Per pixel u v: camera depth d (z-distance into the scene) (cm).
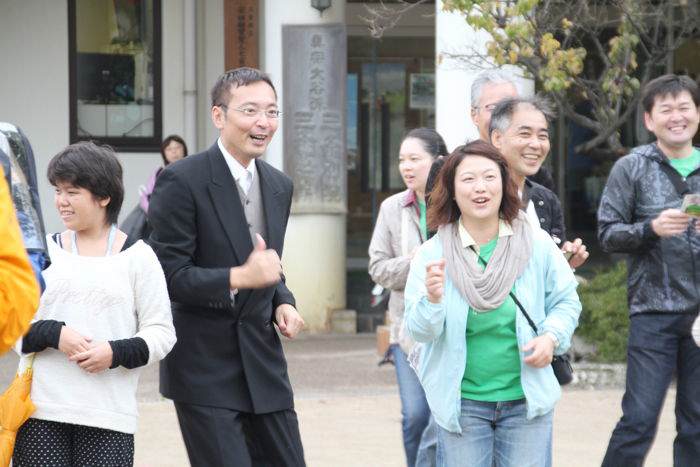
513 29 1135
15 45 1789
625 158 765
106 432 593
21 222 477
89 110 1808
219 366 628
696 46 1819
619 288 1260
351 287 1797
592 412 1124
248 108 627
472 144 598
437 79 1440
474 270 589
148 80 1812
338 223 1664
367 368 1397
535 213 694
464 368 590
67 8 1792
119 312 591
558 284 600
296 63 1611
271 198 647
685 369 746
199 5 1803
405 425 754
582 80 1266
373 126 2100
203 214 625
